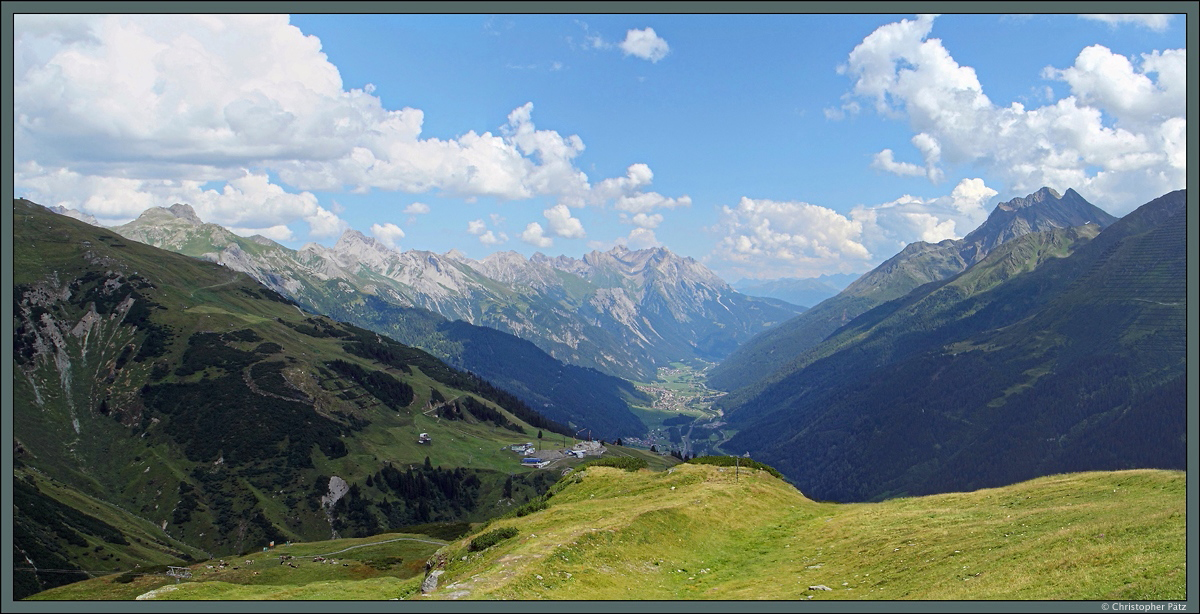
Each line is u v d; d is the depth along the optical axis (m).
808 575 47.31
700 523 61.69
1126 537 38.81
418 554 98.19
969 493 64.12
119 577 75.00
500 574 45.34
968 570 40.84
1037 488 58.53
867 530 56.19
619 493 82.19
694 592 45.12
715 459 94.06
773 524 65.06
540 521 68.00
